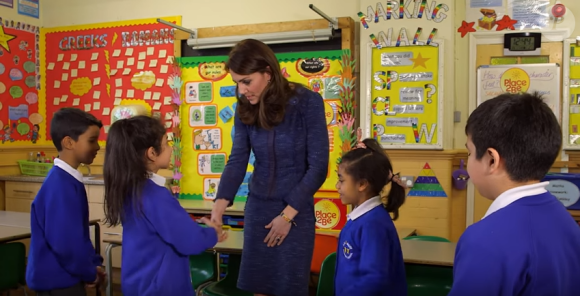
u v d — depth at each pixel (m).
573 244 0.92
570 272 0.90
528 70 3.79
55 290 1.95
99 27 5.02
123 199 1.59
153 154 1.64
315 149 1.67
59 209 1.91
